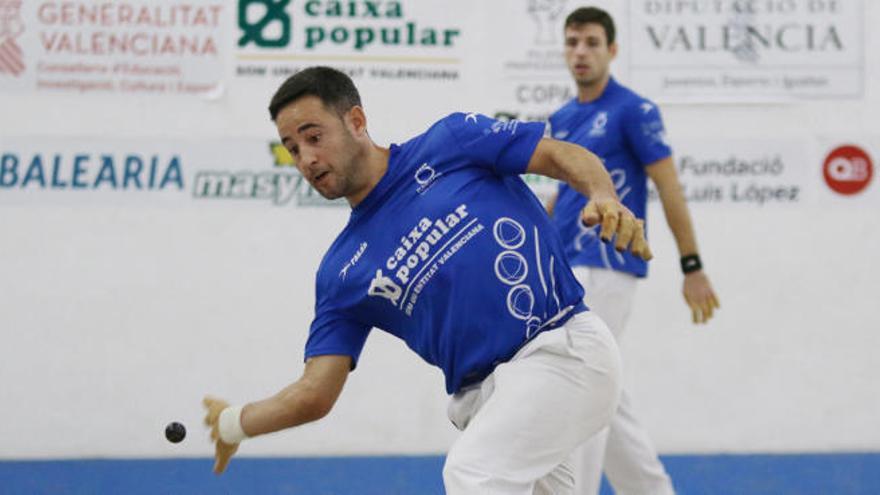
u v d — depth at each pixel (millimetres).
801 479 19719
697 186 21203
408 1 20938
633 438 15844
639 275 16266
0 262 20938
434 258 10070
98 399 21141
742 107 21141
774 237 21266
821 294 21344
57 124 20906
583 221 9508
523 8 20969
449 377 10586
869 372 21375
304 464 20734
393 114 20969
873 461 20750
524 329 10164
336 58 20953
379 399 21344
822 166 21219
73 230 21016
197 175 21047
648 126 16203
